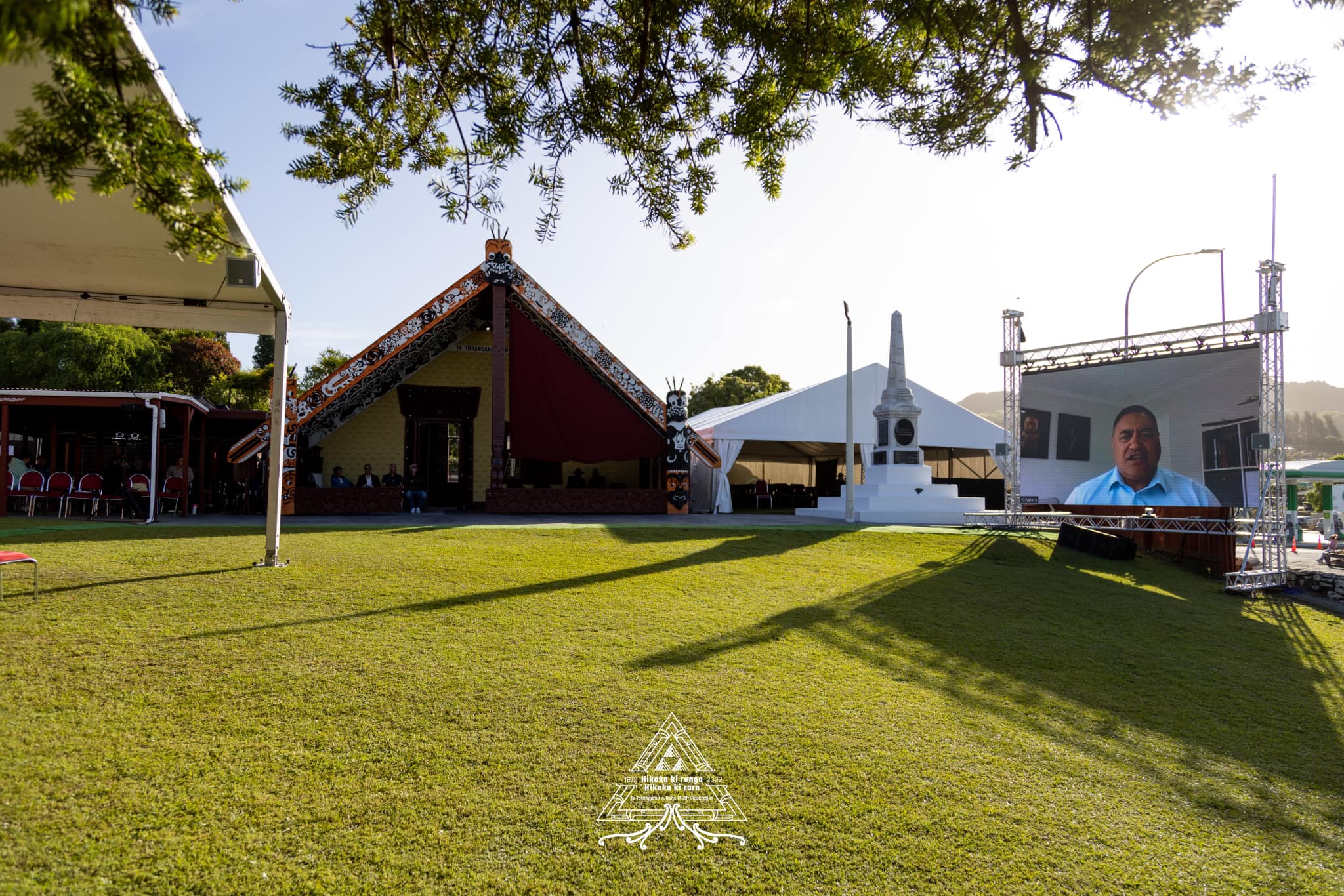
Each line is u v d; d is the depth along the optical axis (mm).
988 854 4250
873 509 22859
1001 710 6785
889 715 6359
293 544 12453
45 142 2586
